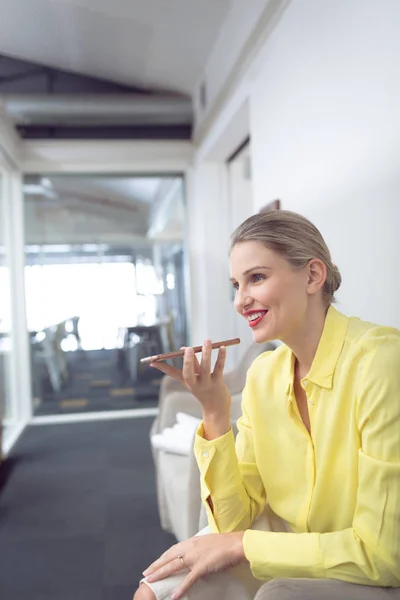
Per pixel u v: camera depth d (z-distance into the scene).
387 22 1.55
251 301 1.03
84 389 5.32
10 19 3.79
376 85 1.65
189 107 4.77
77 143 5.05
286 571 0.93
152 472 3.44
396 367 0.91
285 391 1.11
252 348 2.68
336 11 1.92
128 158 5.15
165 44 3.96
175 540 2.47
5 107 4.30
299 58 2.33
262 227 1.01
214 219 5.01
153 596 1.00
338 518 1.04
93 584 2.11
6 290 4.80
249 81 3.16
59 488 3.21
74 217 5.29
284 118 2.55
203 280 5.06
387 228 1.62
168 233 5.41
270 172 2.81
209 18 3.48
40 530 2.63
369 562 0.87
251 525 1.21
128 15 3.62
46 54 4.52
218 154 4.68
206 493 1.15
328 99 2.03
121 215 5.36
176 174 5.38
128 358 5.39
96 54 4.36
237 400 2.30
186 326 5.42
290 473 1.11
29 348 5.21
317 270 1.03
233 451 1.15
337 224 1.99
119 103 4.57
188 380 1.10
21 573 2.22
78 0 3.47
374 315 1.73
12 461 3.81
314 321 1.04
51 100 4.47
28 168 5.08
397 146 1.54
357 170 1.80
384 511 0.87
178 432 2.39
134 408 5.37
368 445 0.91
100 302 5.35
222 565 1.00
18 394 5.13
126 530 2.59
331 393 1.01
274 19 2.59
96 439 4.38
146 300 5.40
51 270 5.27
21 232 5.11
